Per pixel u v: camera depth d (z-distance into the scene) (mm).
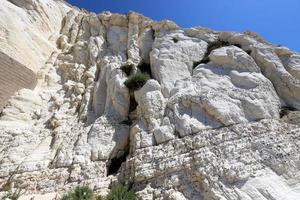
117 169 14188
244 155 11234
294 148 11703
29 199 11719
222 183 10305
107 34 25688
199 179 10789
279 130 12500
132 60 21203
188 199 10352
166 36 19938
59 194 12203
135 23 24891
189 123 13211
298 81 15086
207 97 13820
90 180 12922
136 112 16219
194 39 19453
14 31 22062
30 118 18250
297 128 12844
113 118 16219
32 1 27203
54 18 29188
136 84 17062
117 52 23203
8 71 19500
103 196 11500
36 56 23344
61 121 17391
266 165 10883
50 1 30531
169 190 10781
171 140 12906
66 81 22234
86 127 16438
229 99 13836
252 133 12203
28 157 14328
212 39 19391
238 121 12844
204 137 12336
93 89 19703
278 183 10281
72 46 25719
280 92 15062
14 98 18688
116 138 15180
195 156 11539
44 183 12977
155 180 11469
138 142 13438
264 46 17047
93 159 14125
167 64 17500
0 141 15383
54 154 14781
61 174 13227
